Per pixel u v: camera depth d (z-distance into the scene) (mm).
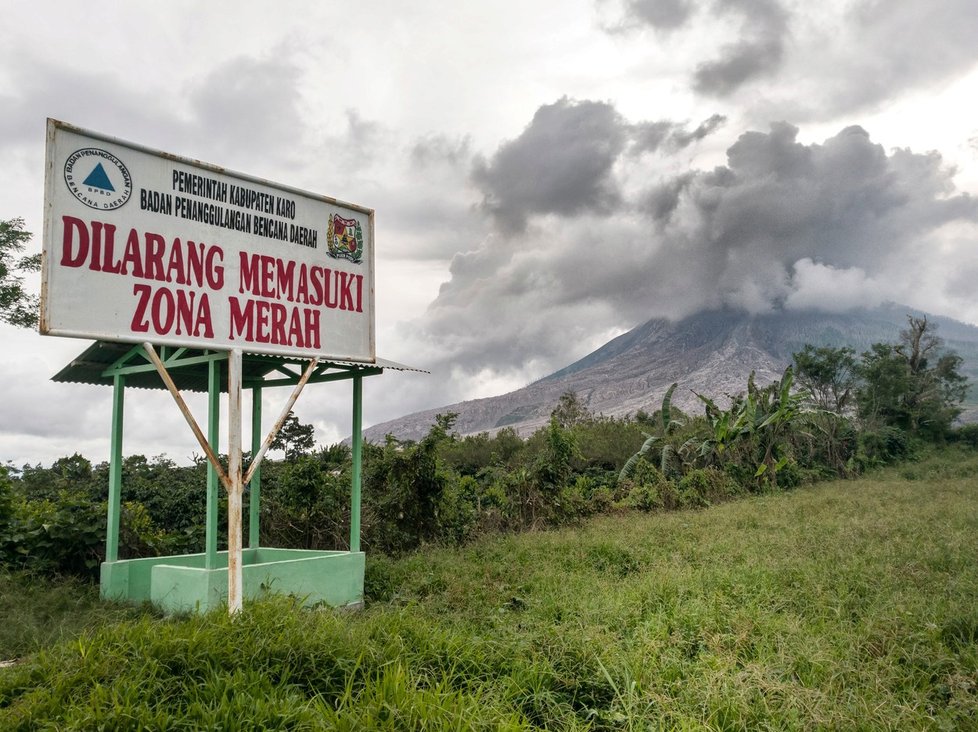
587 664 5480
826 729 4457
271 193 8750
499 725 4277
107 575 8781
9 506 10117
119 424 9227
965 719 4609
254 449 10625
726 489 23328
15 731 4148
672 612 7047
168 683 4719
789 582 8422
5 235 21078
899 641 5957
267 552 10320
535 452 28156
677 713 4551
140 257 7598
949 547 9844
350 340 9383
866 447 39562
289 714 4340
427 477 14320
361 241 9664
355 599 9219
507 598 8570
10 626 7219
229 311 8203
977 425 51938
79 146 7289
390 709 4340
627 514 18344
